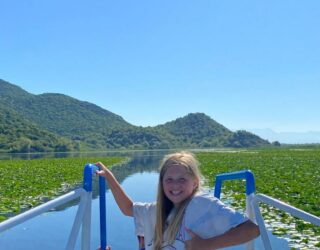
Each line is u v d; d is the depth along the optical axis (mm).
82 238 2959
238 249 6520
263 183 18031
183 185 2750
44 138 116250
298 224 9109
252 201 3145
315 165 31641
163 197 2883
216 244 2605
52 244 8102
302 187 16359
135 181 20359
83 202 2906
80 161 42688
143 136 160125
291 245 7676
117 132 163000
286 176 21625
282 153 62625
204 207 2697
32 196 15117
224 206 2680
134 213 3176
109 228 9352
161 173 2850
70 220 10195
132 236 8656
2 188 17172
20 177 22859
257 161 38781
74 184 19844
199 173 2844
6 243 8133
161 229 2854
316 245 7578
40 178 22203
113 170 28719
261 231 2975
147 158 53156
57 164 37062
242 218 2629
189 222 2705
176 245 2729
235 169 27688
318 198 13109
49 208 2660
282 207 2910
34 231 9102
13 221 2455
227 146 163625
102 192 3383
